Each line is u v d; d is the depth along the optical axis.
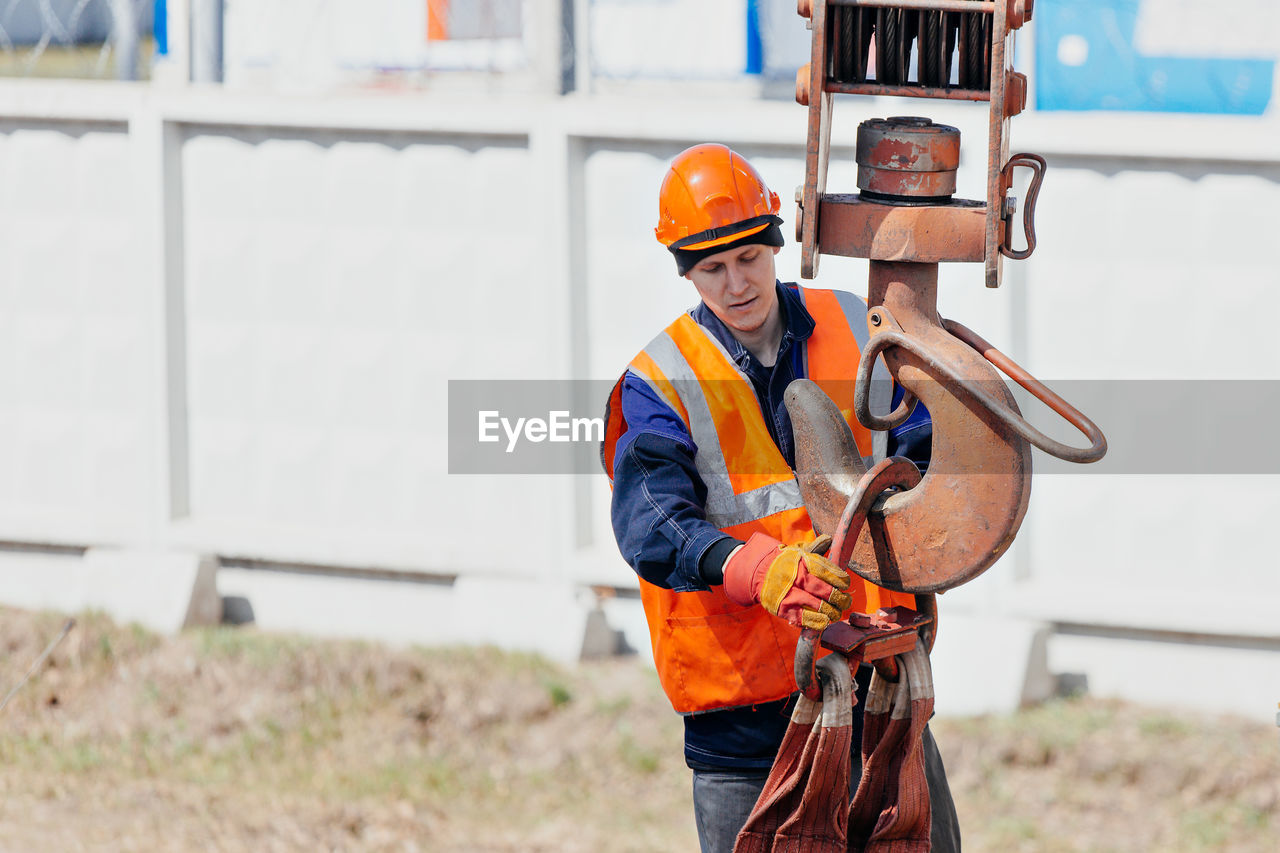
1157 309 20.03
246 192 23.14
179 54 23.36
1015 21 7.25
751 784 9.82
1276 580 20.06
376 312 22.89
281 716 20.64
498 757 19.73
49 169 23.86
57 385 24.33
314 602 23.69
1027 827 17.42
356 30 23.08
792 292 10.04
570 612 22.02
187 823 17.25
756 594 8.27
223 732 20.42
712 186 9.42
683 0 21.52
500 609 22.33
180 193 23.39
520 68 22.48
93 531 24.08
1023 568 20.81
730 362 9.68
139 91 23.05
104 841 16.61
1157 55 19.66
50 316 24.20
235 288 23.41
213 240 23.38
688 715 9.92
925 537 8.01
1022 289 20.36
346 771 19.22
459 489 22.91
